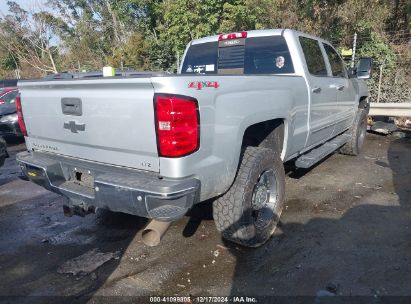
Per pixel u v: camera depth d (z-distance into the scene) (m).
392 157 6.75
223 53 4.90
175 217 2.64
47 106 3.30
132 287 3.05
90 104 2.92
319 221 4.11
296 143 4.24
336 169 6.05
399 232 3.80
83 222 4.35
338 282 3.01
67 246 3.79
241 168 3.33
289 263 3.30
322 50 5.06
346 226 3.97
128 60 20.98
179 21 14.58
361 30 11.68
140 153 2.74
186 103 2.58
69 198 3.22
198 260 3.42
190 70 5.23
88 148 3.10
